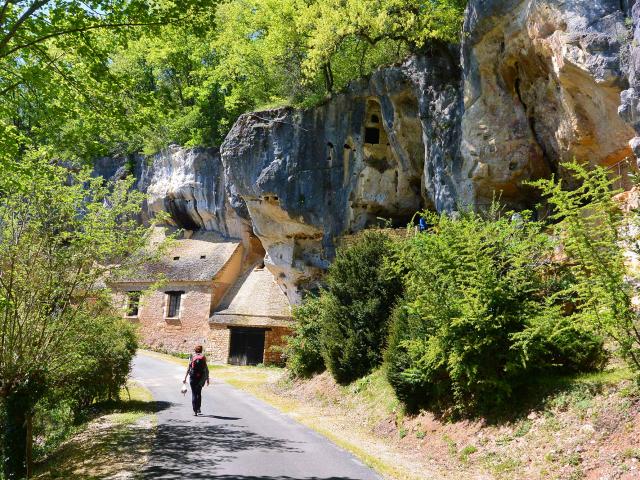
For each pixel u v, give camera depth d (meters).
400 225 20.98
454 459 7.85
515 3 11.96
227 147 23.55
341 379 13.79
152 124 9.34
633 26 9.33
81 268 9.41
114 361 12.65
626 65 9.45
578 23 10.16
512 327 8.13
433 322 8.99
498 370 8.29
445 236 9.02
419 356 9.61
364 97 20.31
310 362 16.33
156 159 32.38
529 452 6.93
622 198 8.50
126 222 10.43
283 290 25.64
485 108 14.08
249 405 13.43
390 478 6.89
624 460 5.74
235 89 27.33
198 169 29.69
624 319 6.41
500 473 6.89
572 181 12.83
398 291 13.26
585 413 6.81
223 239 30.41
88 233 9.31
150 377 19.17
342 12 18.03
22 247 8.67
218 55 30.97
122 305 11.34
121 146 33.75
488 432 7.93
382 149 20.56
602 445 6.19
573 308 8.52
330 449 8.54
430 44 17.20
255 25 25.12
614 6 9.87
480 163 14.19
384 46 22.08
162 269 29.75
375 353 13.05
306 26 20.03
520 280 8.48
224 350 26.86
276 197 22.48
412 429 9.58
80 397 12.33
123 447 8.32
